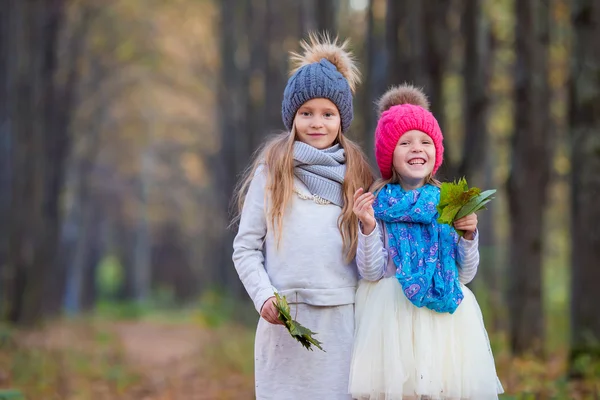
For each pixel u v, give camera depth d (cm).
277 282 495
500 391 487
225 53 2706
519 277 1305
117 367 1382
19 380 1136
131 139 4478
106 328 2578
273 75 2241
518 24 1301
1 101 2103
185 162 4875
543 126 1311
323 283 491
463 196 462
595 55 994
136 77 3869
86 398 1073
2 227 2209
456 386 470
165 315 4231
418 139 493
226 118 2834
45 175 2698
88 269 5322
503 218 2605
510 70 1728
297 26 2216
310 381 488
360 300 493
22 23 2047
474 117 1288
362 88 1566
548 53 1395
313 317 490
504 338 1528
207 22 3419
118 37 3281
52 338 1852
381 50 1557
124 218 5606
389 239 488
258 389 502
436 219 486
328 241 493
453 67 1662
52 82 2411
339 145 515
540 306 1298
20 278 2086
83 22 2808
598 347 973
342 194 501
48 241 2747
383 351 472
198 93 4056
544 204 1312
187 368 1497
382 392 471
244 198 528
